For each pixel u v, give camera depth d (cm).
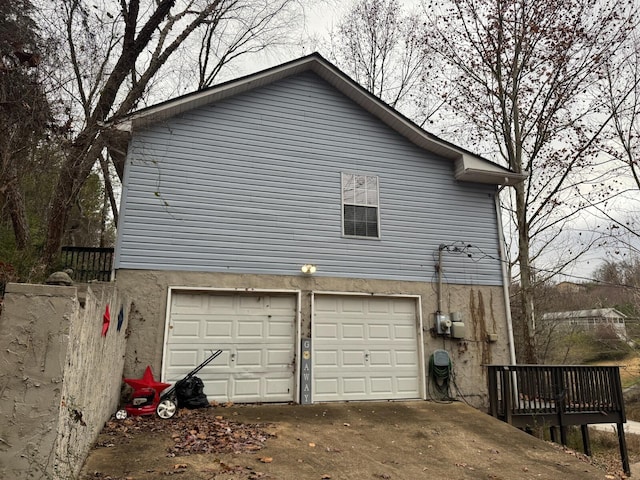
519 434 784
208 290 887
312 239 981
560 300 2659
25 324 350
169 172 912
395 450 653
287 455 579
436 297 1051
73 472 408
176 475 471
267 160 988
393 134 1111
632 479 865
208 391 855
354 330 980
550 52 1376
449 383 1008
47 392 343
